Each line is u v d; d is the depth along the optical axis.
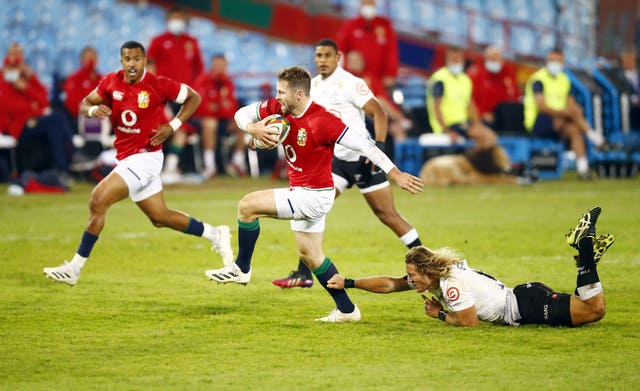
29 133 69.44
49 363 22.59
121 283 34.00
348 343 24.58
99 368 22.12
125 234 47.28
